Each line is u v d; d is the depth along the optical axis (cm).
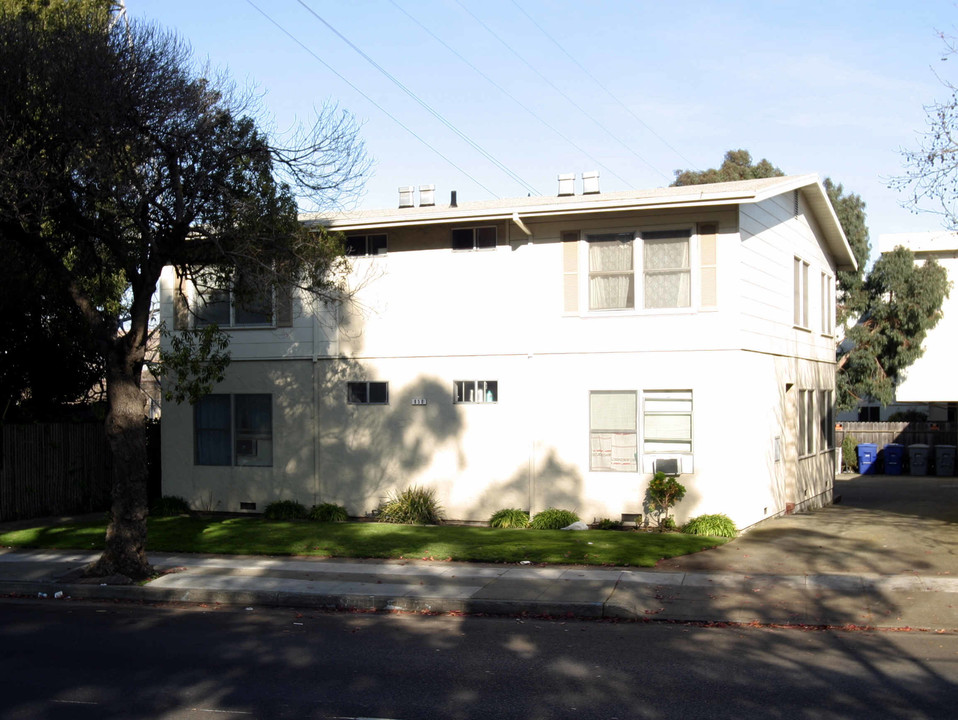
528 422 1905
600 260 1864
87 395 2509
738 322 1762
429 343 1984
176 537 1700
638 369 1828
